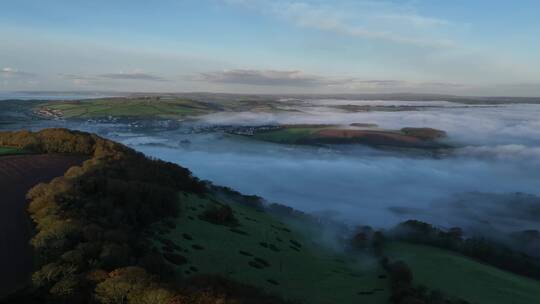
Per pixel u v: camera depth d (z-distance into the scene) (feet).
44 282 87.92
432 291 174.29
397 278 180.45
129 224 142.82
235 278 140.97
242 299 99.60
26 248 108.17
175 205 185.06
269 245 194.59
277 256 182.91
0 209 135.85
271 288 144.15
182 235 163.84
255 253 174.91
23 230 119.24
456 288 190.80
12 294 86.38
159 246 142.20
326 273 181.06
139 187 169.37
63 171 191.93
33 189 144.66
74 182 150.00
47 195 133.69
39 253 101.81
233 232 193.06
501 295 189.47
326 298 150.51
